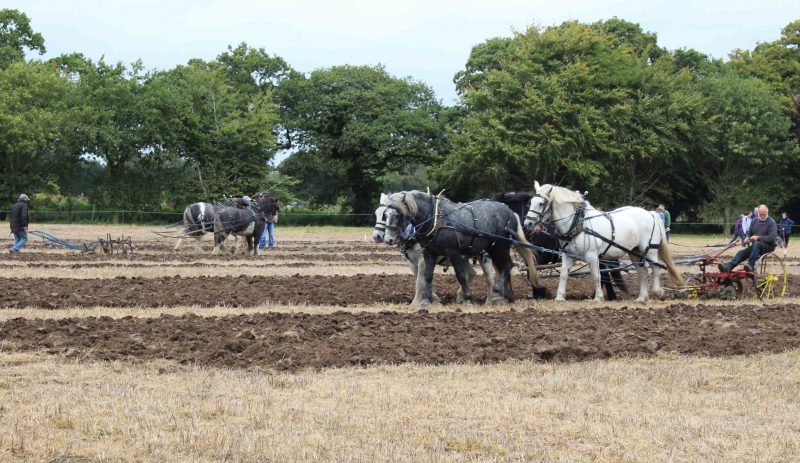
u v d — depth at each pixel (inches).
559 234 801.6
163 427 374.6
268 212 1370.6
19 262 1176.8
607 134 2362.2
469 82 2839.6
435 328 617.6
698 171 2763.3
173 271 1069.8
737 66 3061.0
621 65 2503.7
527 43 2431.1
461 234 758.5
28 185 2623.0
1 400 410.0
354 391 440.5
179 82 2795.3
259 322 630.5
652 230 829.2
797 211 2967.5
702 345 576.1
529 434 375.6
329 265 1219.2
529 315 698.8
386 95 2962.6
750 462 344.5
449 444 358.9
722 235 2539.4
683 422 394.6
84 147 2652.6
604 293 874.8
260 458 337.1
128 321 631.8
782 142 2709.2
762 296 859.4
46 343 542.6
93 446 346.9
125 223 2571.4
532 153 2281.0
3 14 3149.6
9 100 2524.6
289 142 3120.1
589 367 506.3
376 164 2955.2
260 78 3250.5
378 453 343.9
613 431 379.2
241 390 439.5
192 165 2807.6
